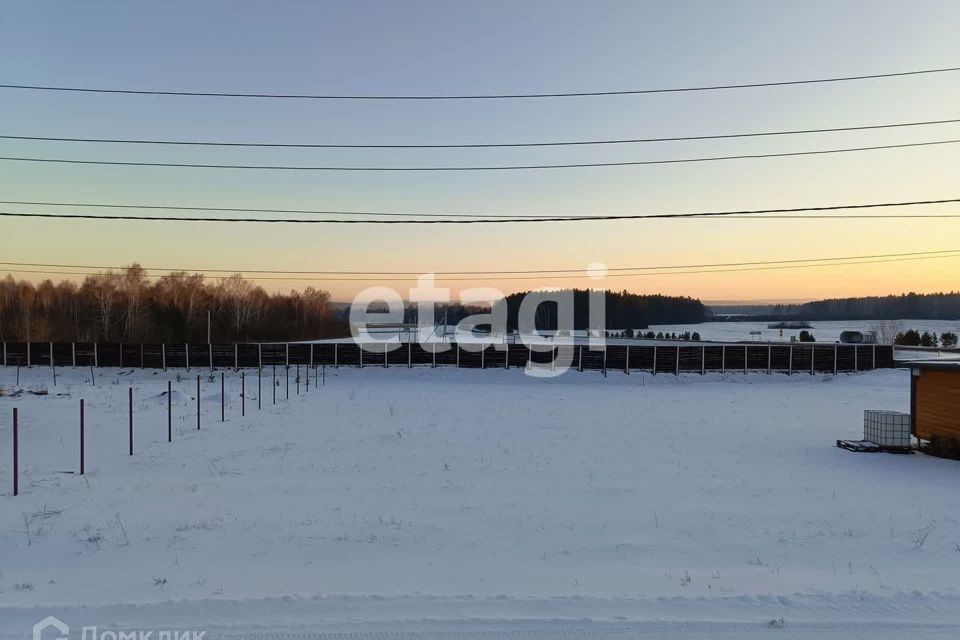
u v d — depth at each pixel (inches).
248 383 1251.8
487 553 290.2
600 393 1140.5
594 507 374.0
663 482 443.8
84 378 1346.0
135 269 2576.3
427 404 944.9
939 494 413.7
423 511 362.6
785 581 255.0
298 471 473.4
